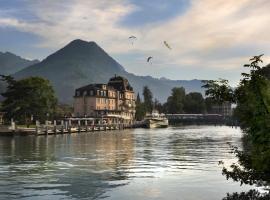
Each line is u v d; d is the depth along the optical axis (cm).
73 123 16925
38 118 13138
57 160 4447
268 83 1374
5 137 9769
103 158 4666
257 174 1546
